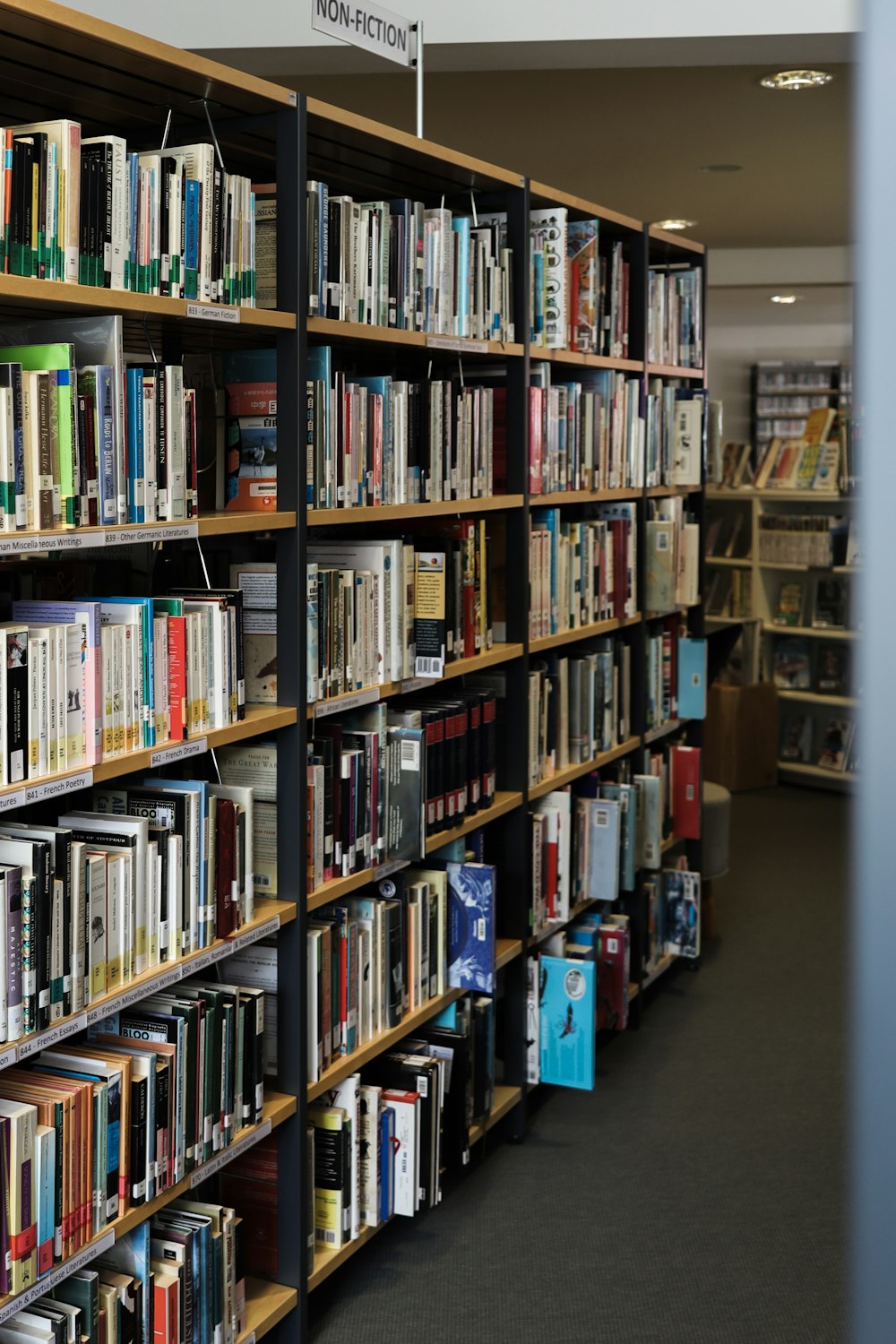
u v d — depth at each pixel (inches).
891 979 13.6
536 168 232.7
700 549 205.2
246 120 100.3
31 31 78.3
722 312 373.4
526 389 141.8
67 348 78.4
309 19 142.9
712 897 224.4
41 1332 80.4
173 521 88.9
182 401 89.8
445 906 132.4
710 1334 112.4
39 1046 77.7
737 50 148.1
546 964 147.7
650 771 191.2
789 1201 135.6
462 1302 117.0
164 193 87.1
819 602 331.0
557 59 151.4
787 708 345.1
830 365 367.2
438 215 123.8
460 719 131.1
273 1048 107.6
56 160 77.6
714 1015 187.6
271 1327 107.2
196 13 143.6
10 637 75.5
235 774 106.7
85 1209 83.1
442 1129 131.7
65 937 79.8
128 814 92.7
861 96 13.4
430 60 151.3
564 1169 142.5
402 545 120.2
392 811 121.0
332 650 110.3
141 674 87.4
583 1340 111.3
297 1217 107.4
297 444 101.7
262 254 102.0
